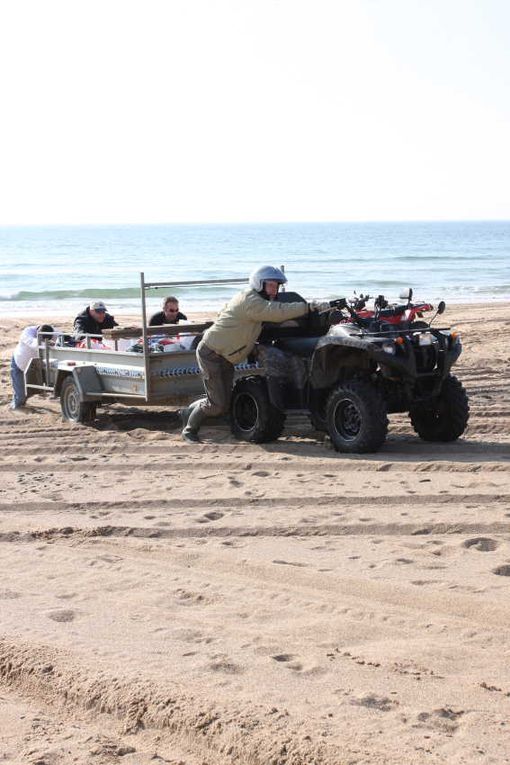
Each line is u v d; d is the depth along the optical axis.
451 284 48.19
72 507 7.75
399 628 4.93
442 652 4.59
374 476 8.52
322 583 5.67
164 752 3.76
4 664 4.55
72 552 6.46
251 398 10.12
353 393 9.31
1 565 6.22
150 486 8.34
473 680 4.25
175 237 177.88
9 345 21.27
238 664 4.45
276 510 7.47
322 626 4.97
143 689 4.14
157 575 5.91
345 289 44.25
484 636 4.79
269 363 9.81
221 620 5.10
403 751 3.58
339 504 7.62
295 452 9.62
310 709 3.95
